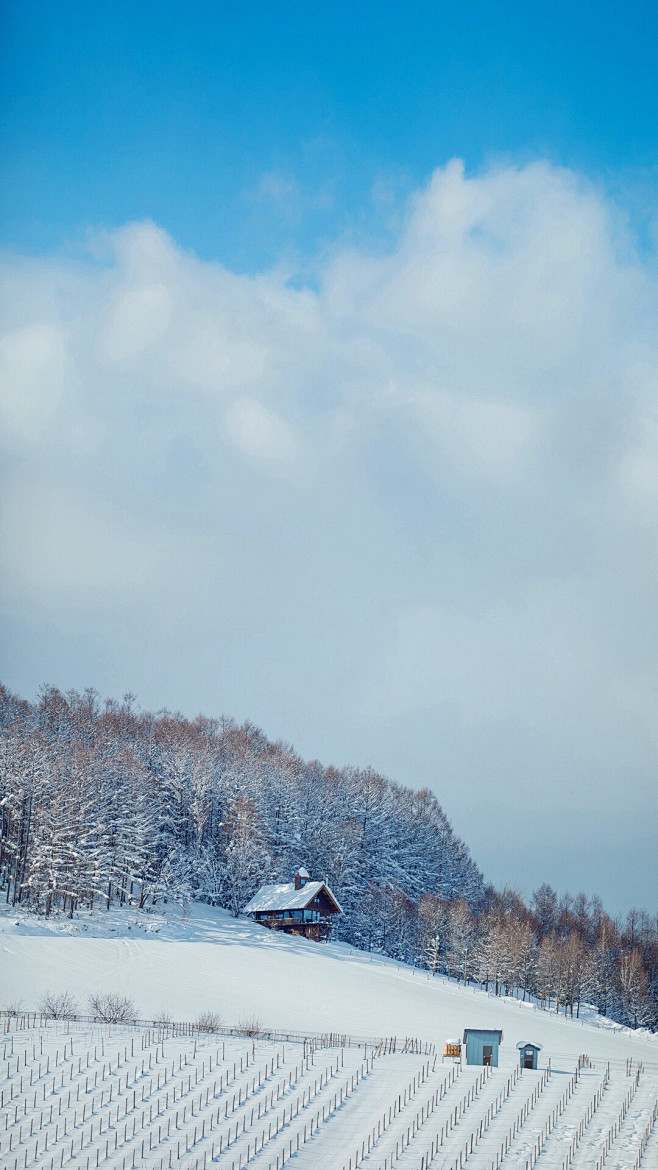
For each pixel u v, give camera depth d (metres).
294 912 130.88
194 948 101.56
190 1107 45.22
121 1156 39.41
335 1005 79.44
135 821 131.75
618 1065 61.31
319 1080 50.16
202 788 148.62
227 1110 45.09
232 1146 40.91
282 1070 51.84
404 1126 43.94
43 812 120.69
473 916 153.62
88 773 132.12
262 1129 42.84
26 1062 51.09
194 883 139.38
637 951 152.50
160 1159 39.25
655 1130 44.12
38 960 84.50
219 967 91.44
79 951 90.94
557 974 126.94
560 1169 39.62
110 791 134.50
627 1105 47.94
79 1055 52.94
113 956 90.56
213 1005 73.56
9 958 83.75
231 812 148.88
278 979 88.75
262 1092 47.88
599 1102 48.41
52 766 131.38
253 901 136.62
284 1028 67.19
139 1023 63.44
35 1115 43.53
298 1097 47.25
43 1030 59.03
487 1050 57.50
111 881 123.75
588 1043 82.12
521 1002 109.00
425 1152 40.97
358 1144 41.69
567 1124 44.81
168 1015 68.00
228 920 129.62
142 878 125.25
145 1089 47.50
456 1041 68.19
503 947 125.31
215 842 148.50
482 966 124.50
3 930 101.25
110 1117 43.66
